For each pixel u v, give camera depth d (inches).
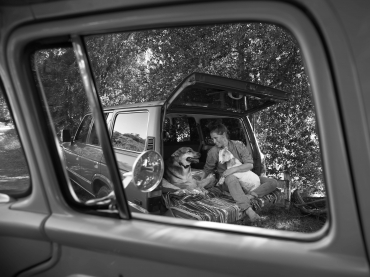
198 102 138.1
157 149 118.3
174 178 135.0
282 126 261.9
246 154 149.6
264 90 130.4
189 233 43.4
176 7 38.0
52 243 51.2
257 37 249.4
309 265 35.8
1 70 47.2
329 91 33.9
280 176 266.5
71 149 149.9
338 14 33.1
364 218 33.7
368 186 33.3
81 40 44.3
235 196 134.7
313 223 159.3
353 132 33.4
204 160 166.9
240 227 42.9
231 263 39.7
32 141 49.5
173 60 302.4
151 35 293.1
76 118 134.5
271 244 38.8
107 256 47.6
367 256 34.0
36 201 52.1
